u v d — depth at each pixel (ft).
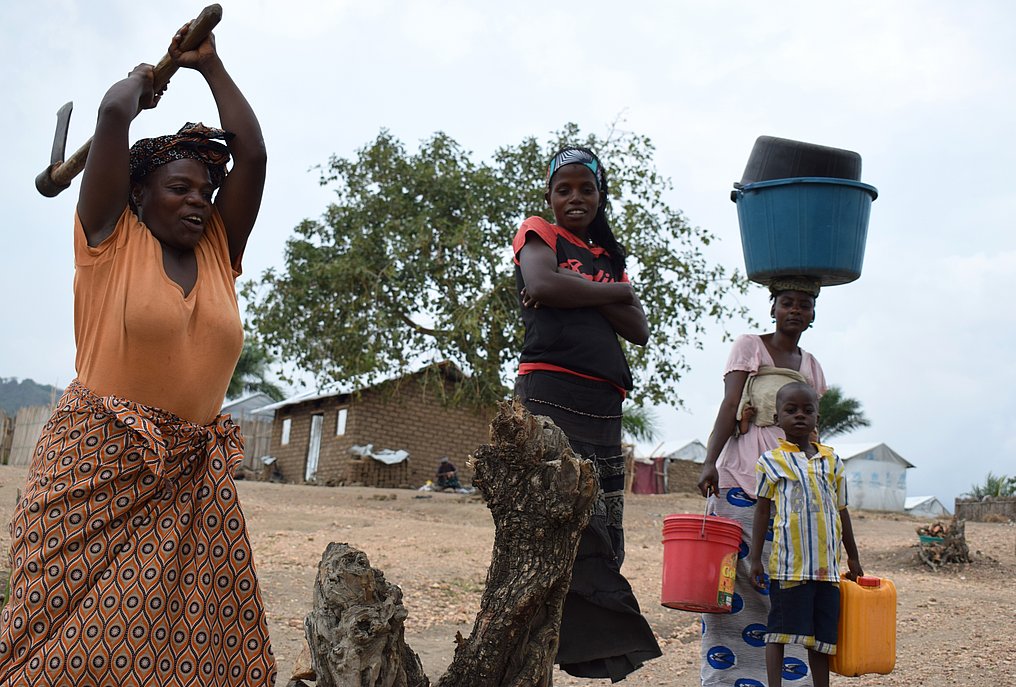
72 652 9.04
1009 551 47.44
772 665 13.97
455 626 21.95
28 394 517.14
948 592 31.96
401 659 10.68
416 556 32.63
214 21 10.75
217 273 10.80
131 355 9.87
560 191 13.58
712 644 14.93
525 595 10.53
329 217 74.74
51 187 12.05
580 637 12.01
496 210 72.13
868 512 94.32
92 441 9.59
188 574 9.72
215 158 10.77
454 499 70.28
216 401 10.47
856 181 16.06
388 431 102.83
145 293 9.87
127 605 9.29
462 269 71.36
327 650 10.32
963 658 19.79
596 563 12.17
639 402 72.13
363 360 69.51
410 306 72.08
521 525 10.59
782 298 16.08
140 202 10.59
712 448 15.38
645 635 12.32
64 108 12.23
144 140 10.47
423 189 72.59
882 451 131.34
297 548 32.68
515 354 70.18
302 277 72.74
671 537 13.88
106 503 9.50
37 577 9.22
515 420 10.52
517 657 10.73
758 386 15.44
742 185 16.65
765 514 14.46
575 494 10.46
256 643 9.98
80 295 10.14
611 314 13.14
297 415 112.78
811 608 13.91
